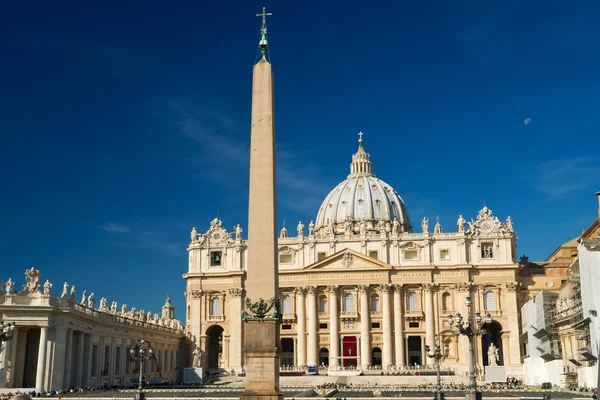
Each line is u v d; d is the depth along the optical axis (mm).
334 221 189625
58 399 66375
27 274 76000
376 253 134750
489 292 131125
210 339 141375
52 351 75125
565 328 96625
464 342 127562
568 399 67812
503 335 128250
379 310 132125
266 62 44375
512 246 132375
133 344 103125
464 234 132875
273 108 44062
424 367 124375
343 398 74375
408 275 132000
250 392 40812
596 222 106438
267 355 41188
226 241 139125
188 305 138375
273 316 41531
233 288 135625
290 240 138000
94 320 86062
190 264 139875
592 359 79812
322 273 133625
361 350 130125
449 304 131375
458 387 95625
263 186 42719
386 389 95938
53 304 75938
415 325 131125
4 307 72812
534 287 131625
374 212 187875
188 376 111500
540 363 108438
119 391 83812
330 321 132125
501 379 104500
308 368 120312
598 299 74688
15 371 76188
